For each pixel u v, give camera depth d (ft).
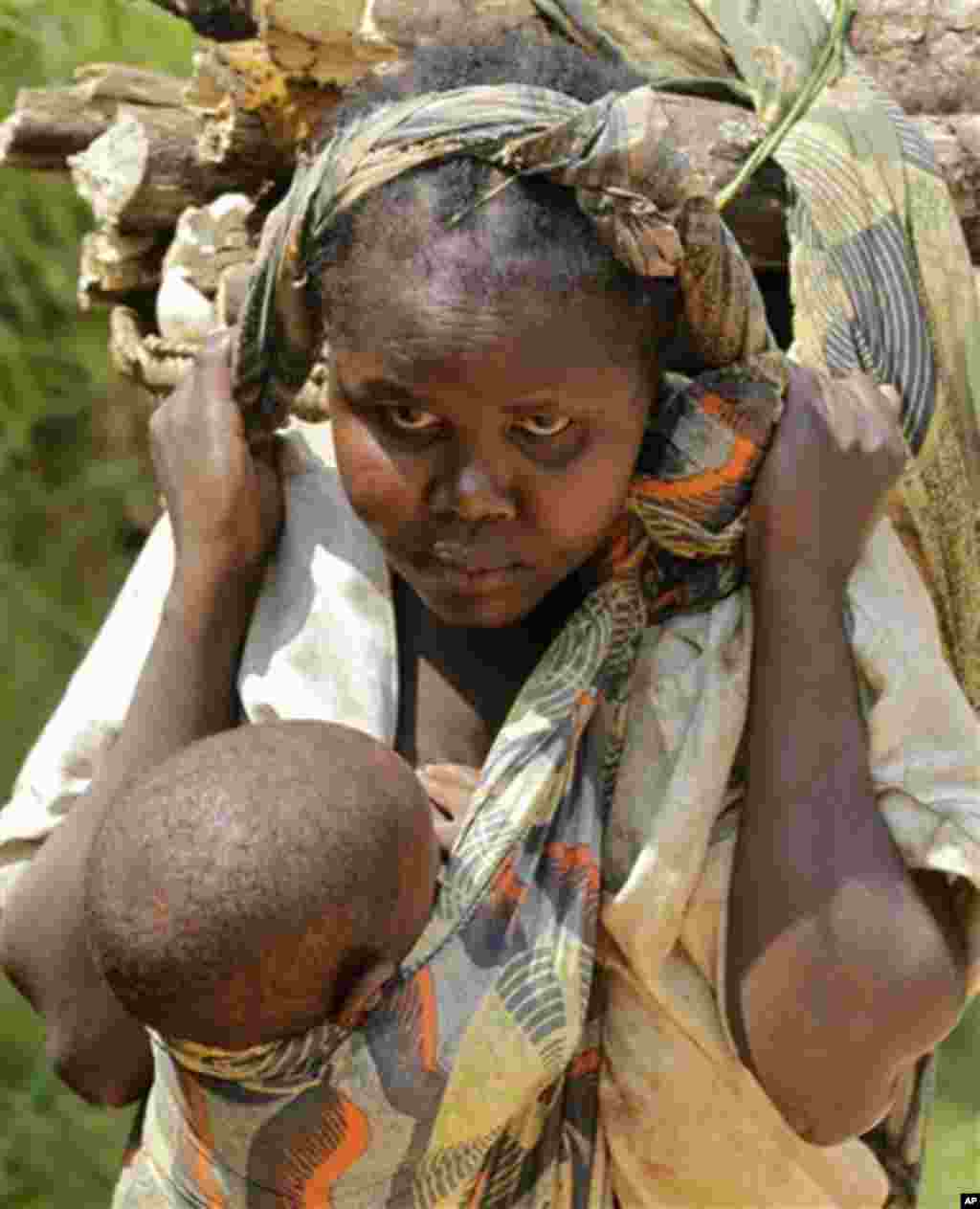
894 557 26.35
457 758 26.25
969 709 26.21
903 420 27.25
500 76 24.79
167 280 32.24
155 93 36.76
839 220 27.71
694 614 25.90
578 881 24.93
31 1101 57.11
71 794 26.94
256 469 26.45
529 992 24.50
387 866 23.20
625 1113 26.40
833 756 25.29
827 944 25.04
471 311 22.97
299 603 26.18
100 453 65.98
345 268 23.63
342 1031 23.91
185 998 23.13
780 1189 26.55
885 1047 25.13
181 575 26.22
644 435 25.35
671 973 26.03
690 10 29.60
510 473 23.65
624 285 23.59
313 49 30.27
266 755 23.27
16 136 36.45
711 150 28.40
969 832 25.31
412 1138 24.49
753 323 25.00
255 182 33.37
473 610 24.31
